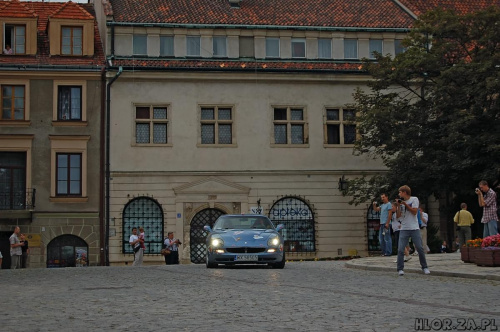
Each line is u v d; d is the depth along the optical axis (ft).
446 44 132.57
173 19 148.05
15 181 141.59
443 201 150.51
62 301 43.45
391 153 139.64
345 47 153.48
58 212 140.87
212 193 145.28
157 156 144.36
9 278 67.00
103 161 142.92
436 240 140.05
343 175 149.07
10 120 141.28
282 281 57.47
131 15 147.54
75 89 143.95
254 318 33.76
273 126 148.56
